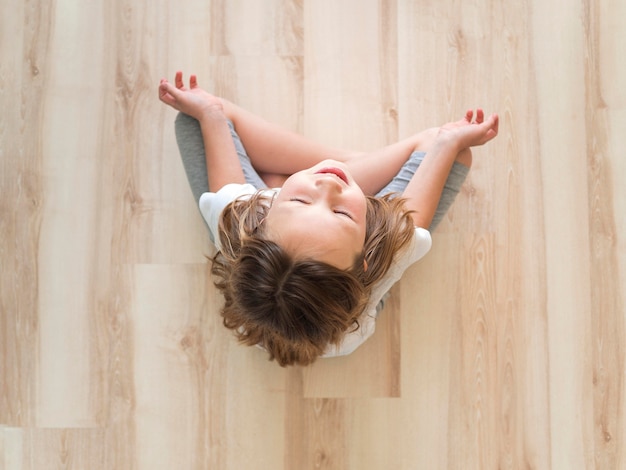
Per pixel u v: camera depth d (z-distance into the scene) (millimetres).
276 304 932
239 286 965
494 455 1235
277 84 1274
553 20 1281
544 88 1272
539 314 1249
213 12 1278
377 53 1276
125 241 1257
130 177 1265
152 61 1275
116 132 1269
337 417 1236
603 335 1245
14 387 1244
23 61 1277
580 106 1271
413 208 1124
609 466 1233
